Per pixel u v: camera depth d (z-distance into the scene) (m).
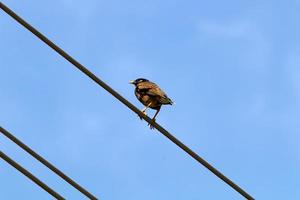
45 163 14.31
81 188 14.55
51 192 14.41
